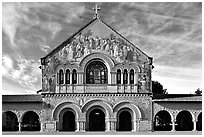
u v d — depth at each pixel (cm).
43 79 6706
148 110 6706
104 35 6806
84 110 6625
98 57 6744
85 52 6756
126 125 6700
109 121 6606
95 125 6706
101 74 6738
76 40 6788
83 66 6725
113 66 6731
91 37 6794
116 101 6669
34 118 7788
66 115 6688
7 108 6712
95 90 6681
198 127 7381
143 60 6800
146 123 6669
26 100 6731
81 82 6694
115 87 6688
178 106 6800
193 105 6819
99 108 6656
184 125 7644
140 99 6712
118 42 6794
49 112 6631
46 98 6656
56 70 6719
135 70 6769
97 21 6844
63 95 6656
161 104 6756
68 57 6744
